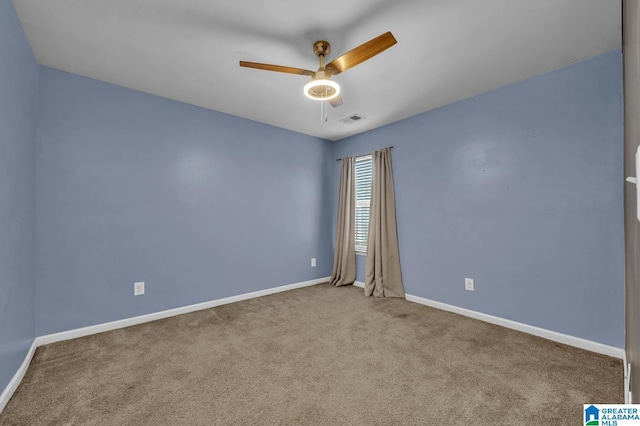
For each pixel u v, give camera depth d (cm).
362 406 163
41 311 239
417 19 187
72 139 256
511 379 188
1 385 160
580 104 235
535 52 223
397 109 340
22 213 200
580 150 234
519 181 268
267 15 185
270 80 272
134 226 288
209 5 177
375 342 244
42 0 173
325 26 195
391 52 223
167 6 179
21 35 194
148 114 299
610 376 190
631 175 94
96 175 268
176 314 312
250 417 154
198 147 334
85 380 188
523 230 266
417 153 356
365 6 176
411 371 198
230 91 296
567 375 192
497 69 248
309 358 217
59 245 248
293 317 304
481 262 296
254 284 382
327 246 474
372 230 395
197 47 220
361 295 388
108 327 270
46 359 214
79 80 261
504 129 279
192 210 329
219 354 223
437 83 274
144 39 211
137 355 221
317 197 460
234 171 365
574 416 154
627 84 114
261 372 198
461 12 181
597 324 225
